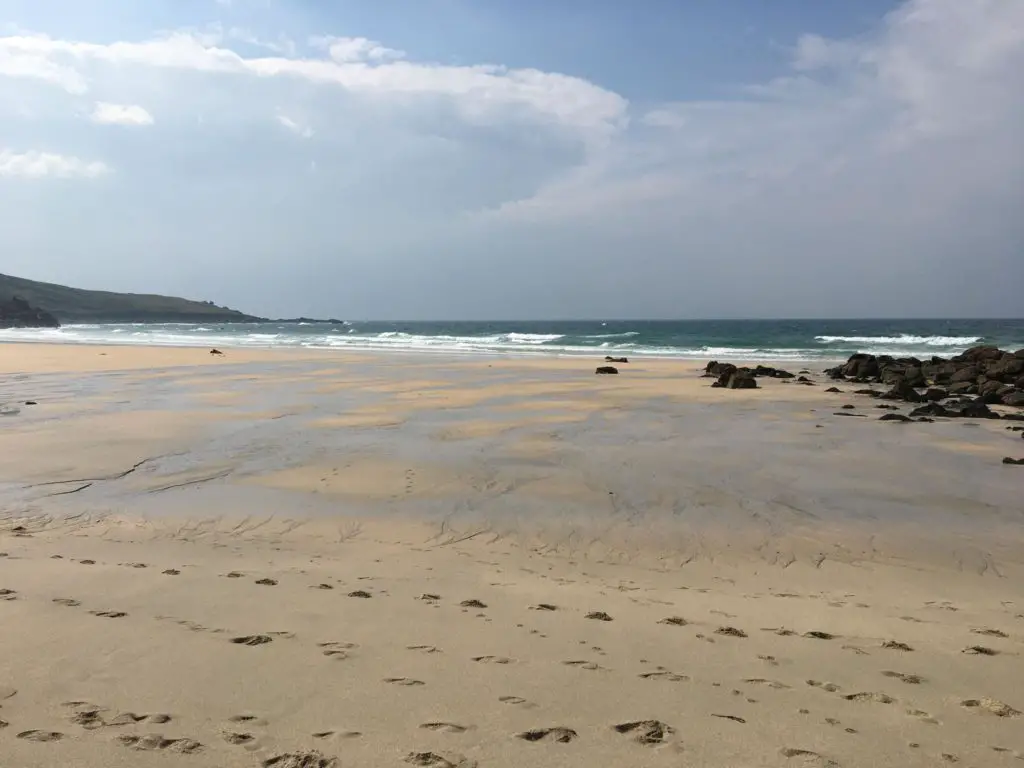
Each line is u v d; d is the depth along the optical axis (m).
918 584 6.88
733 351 47.31
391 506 9.23
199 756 2.90
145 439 13.47
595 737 3.32
